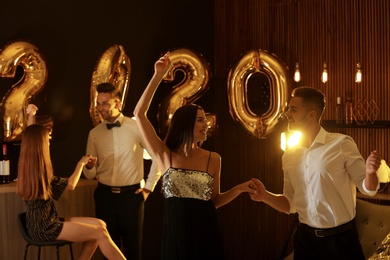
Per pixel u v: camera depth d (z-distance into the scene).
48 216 4.38
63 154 5.67
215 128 6.39
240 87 6.16
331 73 6.34
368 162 3.00
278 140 6.64
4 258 4.86
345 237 3.25
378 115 6.06
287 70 6.05
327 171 3.24
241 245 6.93
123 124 5.09
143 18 6.32
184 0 6.71
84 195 5.33
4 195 4.84
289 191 3.59
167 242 3.75
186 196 3.74
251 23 6.82
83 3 5.82
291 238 6.64
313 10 6.43
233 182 6.95
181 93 6.05
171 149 3.84
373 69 6.10
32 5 5.43
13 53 4.98
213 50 7.02
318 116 3.37
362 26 6.16
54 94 5.59
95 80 5.54
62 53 5.65
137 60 6.25
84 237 4.46
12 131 5.00
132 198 5.04
